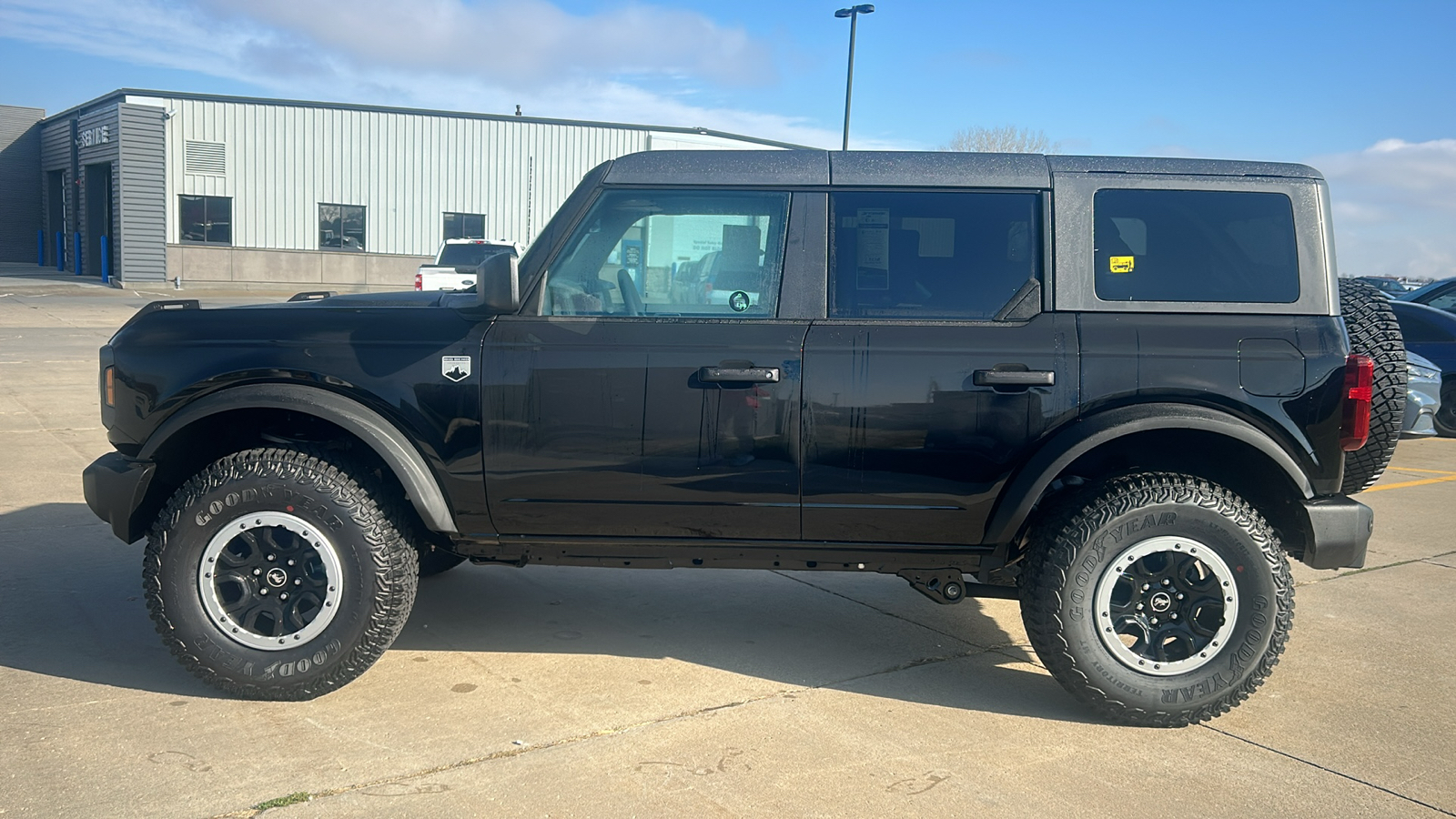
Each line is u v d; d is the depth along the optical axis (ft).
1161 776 10.78
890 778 10.57
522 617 15.57
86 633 14.16
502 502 12.31
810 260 12.18
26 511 20.40
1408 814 10.07
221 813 9.50
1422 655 14.57
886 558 12.51
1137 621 11.95
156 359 12.34
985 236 12.17
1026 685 13.30
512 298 11.76
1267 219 12.06
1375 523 22.95
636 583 17.51
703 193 12.32
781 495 12.11
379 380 12.09
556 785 10.19
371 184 105.40
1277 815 10.01
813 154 12.56
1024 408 11.79
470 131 107.24
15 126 128.88
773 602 16.65
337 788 10.02
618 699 12.46
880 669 13.74
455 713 11.90
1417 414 33.58
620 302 12.34
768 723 11.87
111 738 11.01
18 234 130.93
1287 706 12.75
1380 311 12.91
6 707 11.73
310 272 104.88
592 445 12.06
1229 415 11.67
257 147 101.55
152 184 98.17
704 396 11.94
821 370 11.89
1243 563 11.68
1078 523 11.82
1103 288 12.02
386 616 12.04
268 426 13.47
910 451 11.91
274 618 12.07
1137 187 12.16
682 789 10.19
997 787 10.43
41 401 33.76
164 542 11.85
